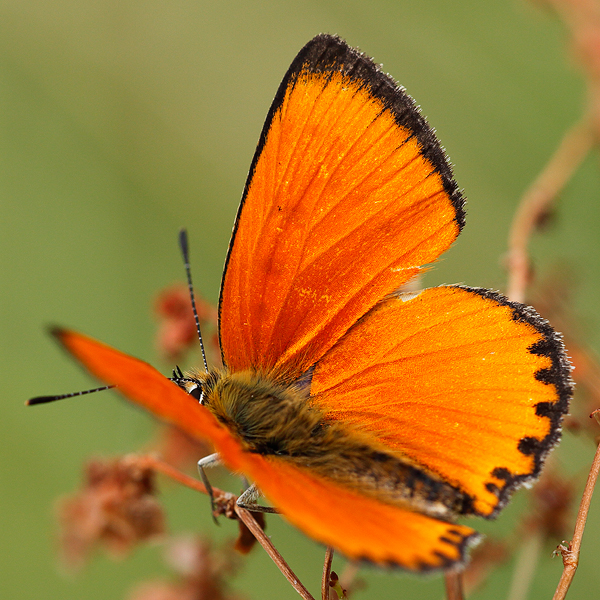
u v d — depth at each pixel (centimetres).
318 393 27
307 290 27
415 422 27
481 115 31
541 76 31
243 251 27
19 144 35
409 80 33
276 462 27
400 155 27
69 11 37
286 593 30
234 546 27
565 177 28
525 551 28
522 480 27
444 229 27
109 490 28
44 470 31
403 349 27
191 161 35
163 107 35
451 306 27
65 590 30
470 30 32
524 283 28
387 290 27
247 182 27
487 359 27
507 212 31
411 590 30
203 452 28
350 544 26
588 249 30
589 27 29
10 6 37
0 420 31
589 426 27
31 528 31
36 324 33
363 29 33
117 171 35
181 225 34
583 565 30
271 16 36
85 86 36
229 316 27
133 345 33
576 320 28
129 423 31
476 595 29
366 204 27
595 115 28
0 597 30
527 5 29
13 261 33
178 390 27
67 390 31
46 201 34
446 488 27
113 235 34
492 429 27
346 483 27
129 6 36
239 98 35
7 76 36
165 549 28
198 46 37
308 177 27
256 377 27
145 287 33
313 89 27
